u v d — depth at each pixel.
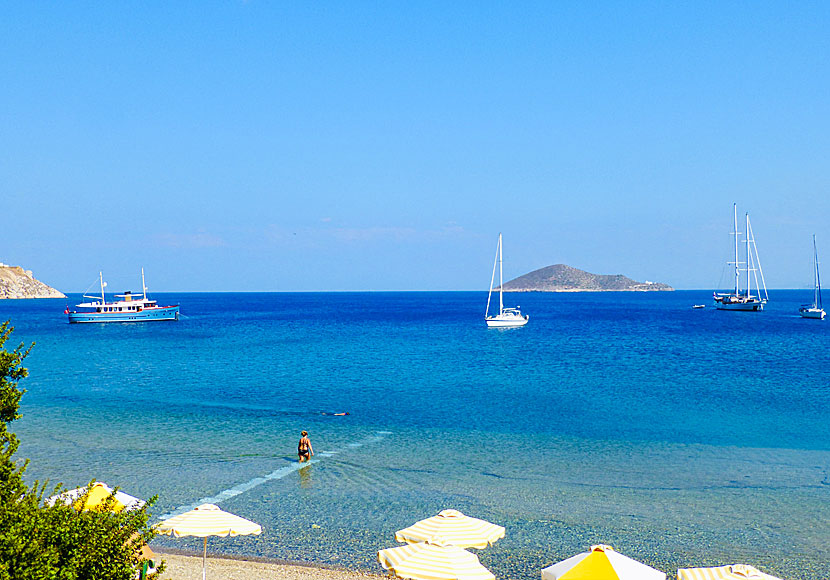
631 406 41.47
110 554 10.15
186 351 79.12
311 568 18.11
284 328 128.00
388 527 21.11
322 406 41.88
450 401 43.56
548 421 37.06
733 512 22.34
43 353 77.44
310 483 25.59
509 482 25.73
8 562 9.03
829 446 31.14
